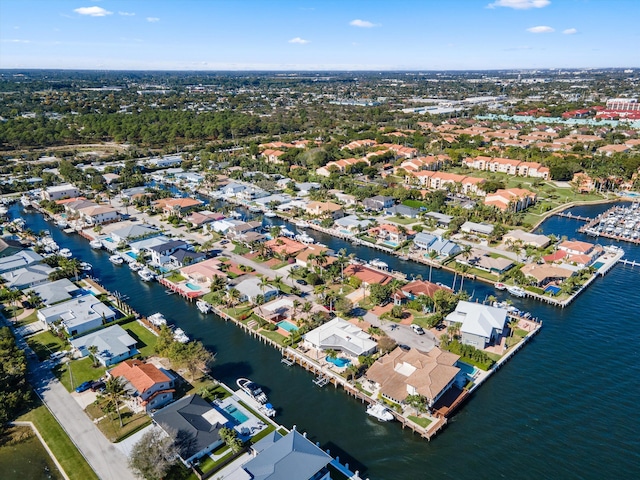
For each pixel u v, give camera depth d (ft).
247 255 559.79
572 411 311.06
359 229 636.48
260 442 268.41
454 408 308.19
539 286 477.36
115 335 375.45
